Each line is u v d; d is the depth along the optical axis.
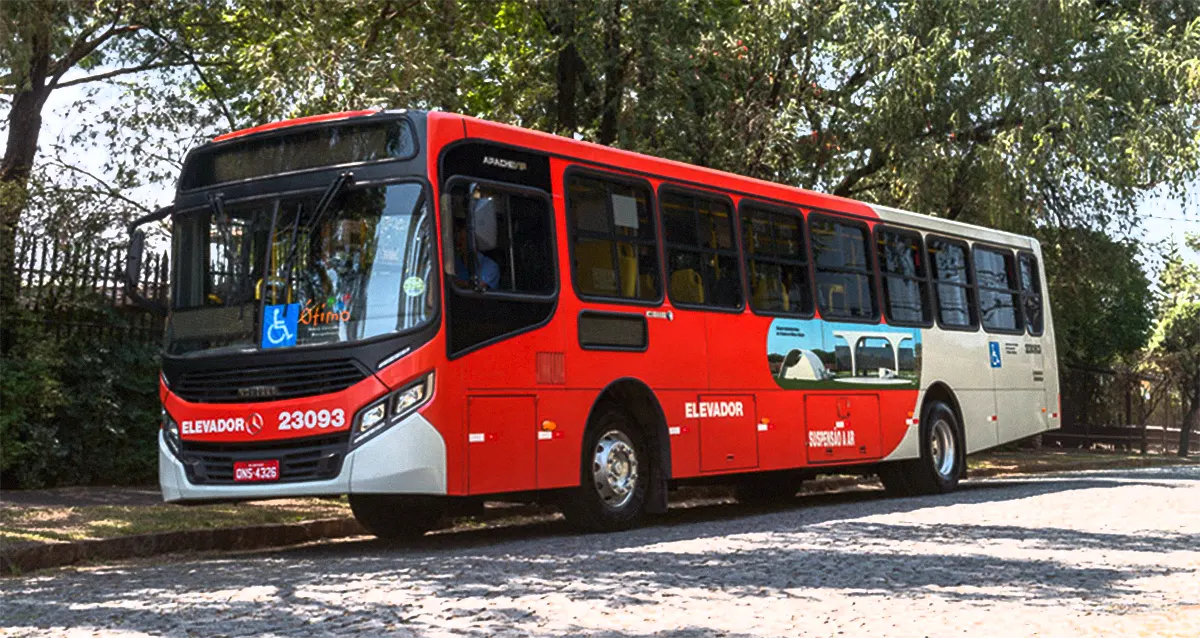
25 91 19.22
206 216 11.82
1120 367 42.47
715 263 14.06
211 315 11.49
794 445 14.84
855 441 15.91
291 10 18.64
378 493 10.59
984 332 18.98
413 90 17.47
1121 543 10.64
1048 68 25.14
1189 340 40.81
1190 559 9.61
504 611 7.26
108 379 16.80
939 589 8.14
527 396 11.52
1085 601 7.70
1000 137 23.52
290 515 13.62
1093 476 22.52
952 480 17.81
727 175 14.50
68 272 16.75
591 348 12.25
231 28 21.77
